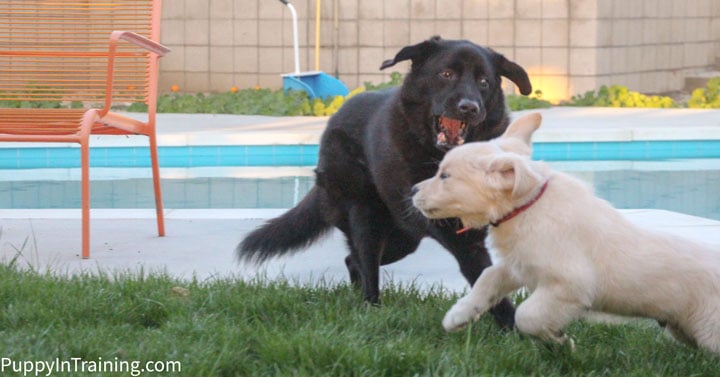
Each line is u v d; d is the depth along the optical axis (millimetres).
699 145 14891
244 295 6160
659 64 21594
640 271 4992
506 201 5023
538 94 18672
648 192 12883
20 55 8688
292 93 17750
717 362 5051
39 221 9391
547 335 5105
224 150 14469
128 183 13508
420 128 6227
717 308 4973
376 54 20500
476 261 6027
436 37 6457
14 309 5695
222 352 4941
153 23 8938
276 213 9867
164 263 7695
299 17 20594
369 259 6492
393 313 5844
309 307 6027
